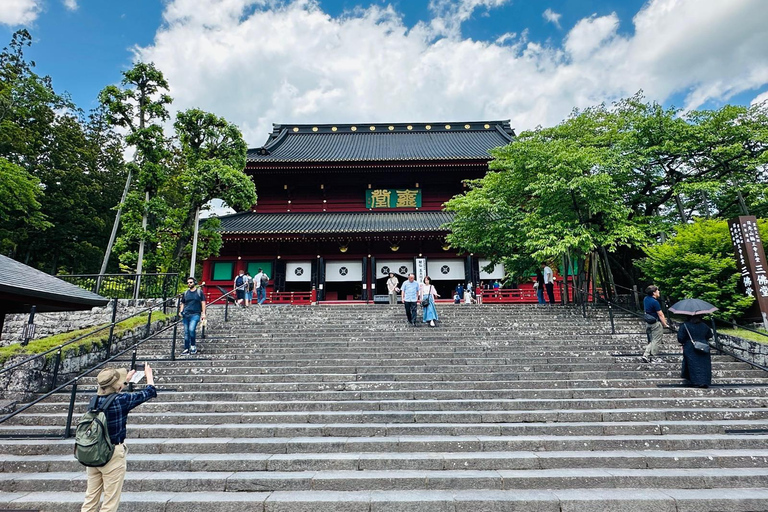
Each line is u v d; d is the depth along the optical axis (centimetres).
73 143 3216
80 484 571
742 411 764
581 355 1090
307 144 3591
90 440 411
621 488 547
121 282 1577
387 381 936
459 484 554
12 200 2158
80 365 1029
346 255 2634
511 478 554
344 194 2988
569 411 764
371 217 2770
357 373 1002
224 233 2345
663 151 1656
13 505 523
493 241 1912
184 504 516
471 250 2034
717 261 1305
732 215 1933
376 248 2648
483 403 808
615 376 956
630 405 809
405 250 2644
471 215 1895
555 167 1538
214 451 657
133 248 1906
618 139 1772
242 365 1044
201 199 2000
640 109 1789
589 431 708
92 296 816
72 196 3022
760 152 1593
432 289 1413
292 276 2619
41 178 2931
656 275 1480
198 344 1203
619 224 1588
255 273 2586
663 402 814
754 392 851
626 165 1600
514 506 505
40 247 3089
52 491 567
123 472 436
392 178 2948
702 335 901
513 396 861
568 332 1304
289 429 712
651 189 1875
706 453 621
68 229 3050
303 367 1014
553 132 1944
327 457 613
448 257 2644
